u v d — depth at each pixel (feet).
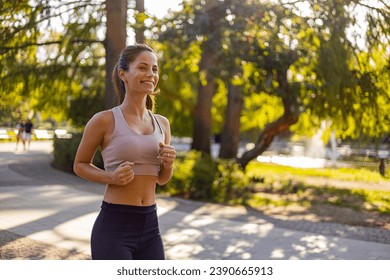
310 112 76.95
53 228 36.70
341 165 103.40
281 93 71.10
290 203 60.59
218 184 65.31
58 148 85.71
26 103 140.26
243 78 73.77
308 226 44.19
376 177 75.92
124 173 12.93
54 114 98.99
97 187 63.67
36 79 72.28
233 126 107.45
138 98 13.84
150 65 13.69
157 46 79.92
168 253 31.48
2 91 69.67
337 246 35.35
